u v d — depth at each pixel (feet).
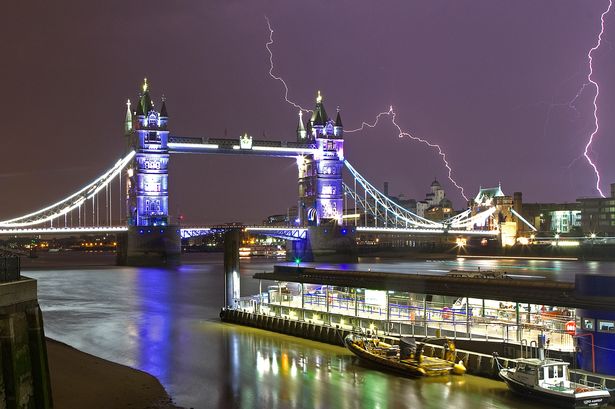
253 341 228.02
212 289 459.73
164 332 254.88
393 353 187.42
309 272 246.27
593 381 152.35
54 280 559.38
